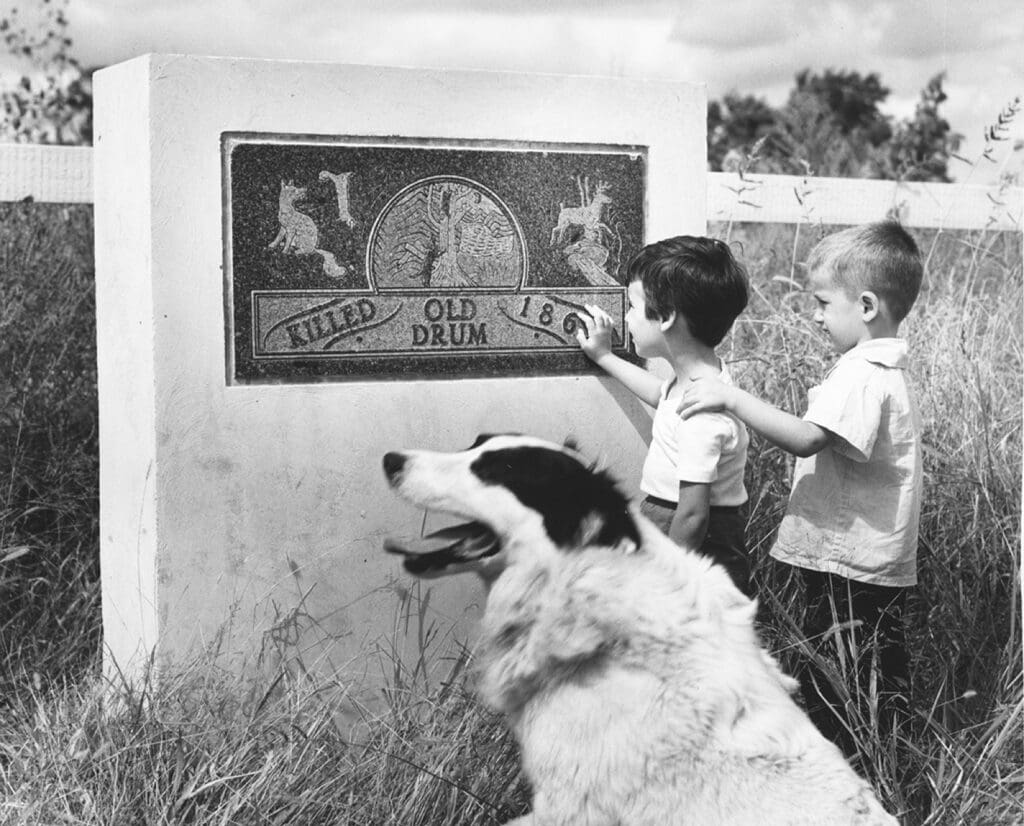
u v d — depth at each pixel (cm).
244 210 346
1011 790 342
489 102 370
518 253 377
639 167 390
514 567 278
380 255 361
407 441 368
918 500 356
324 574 363
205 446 348
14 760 324
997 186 648
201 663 348
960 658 398
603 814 262
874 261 348
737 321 539
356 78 355
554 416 384
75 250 558
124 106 349
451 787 317
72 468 466
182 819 293
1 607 424
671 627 263
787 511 372
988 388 508
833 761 254
